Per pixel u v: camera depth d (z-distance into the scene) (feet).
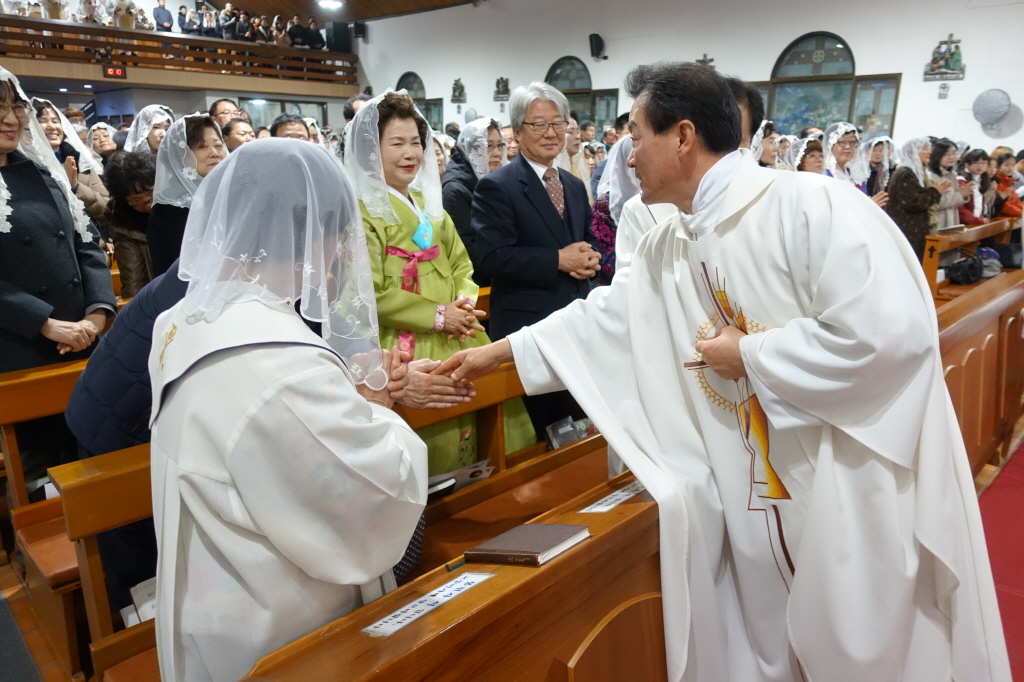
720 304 4.99
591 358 5.78
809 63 34.22
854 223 4.26
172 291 4.87
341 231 3.97
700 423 5.23
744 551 5.15
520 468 6.93
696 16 37.14
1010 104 28.96
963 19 29.68
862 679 4.65
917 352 4.19
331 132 28.35
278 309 3.64
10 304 7.44
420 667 3.32
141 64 43.50
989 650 4.95
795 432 4.77
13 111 7.34
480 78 47.70
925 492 4.52
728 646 5.47
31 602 7.52
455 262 7.96
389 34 52.21
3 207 7.43
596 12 40.88
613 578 4.53
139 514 4.90
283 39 50.16
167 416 3.64
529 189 8.86
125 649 4.92
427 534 5.91
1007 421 11.66
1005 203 20.90
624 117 22.72
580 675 4.26
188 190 8.72
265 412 3.35
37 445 7.72
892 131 32.37
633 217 6.80
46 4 40.86
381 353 4.84
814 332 4.33
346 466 3.47
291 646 3.42
